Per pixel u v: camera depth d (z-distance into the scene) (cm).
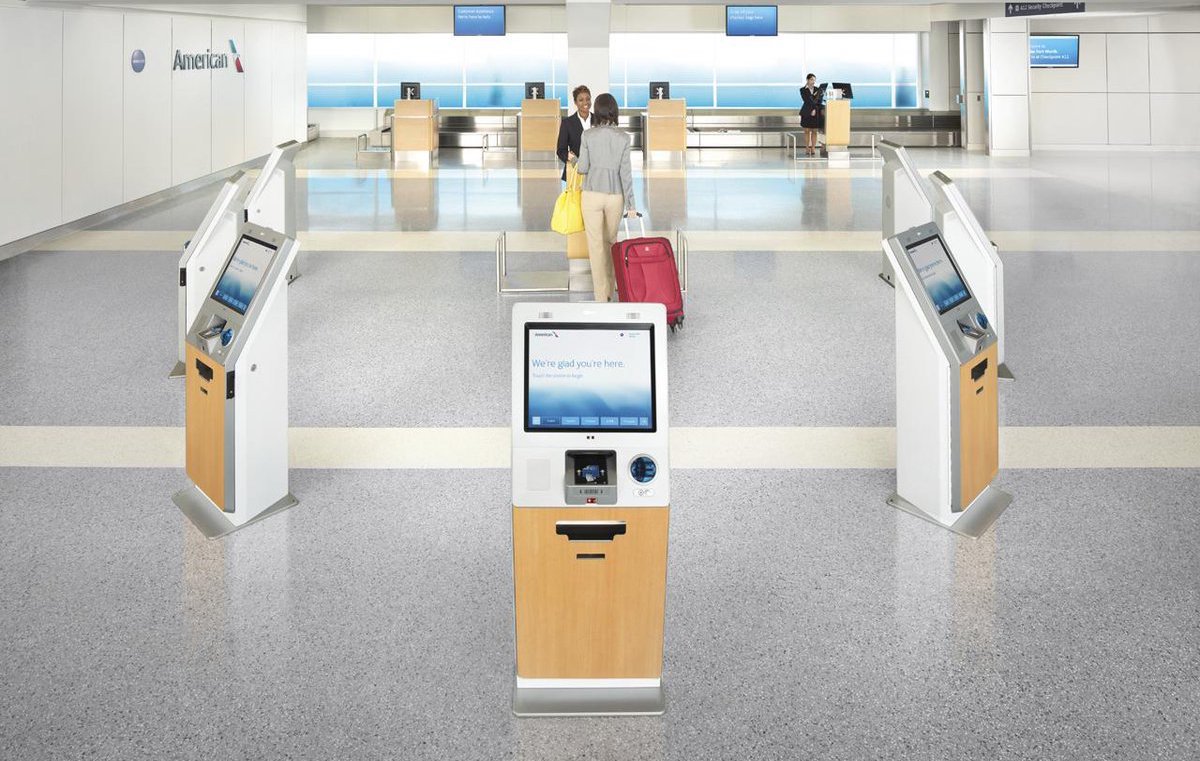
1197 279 1005
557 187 1839
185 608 402
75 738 320
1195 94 2766
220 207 592
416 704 340
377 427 611
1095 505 497
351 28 2856
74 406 651
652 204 1598
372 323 858
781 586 420
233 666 362
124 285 1012
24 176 1216
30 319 875
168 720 330
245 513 476
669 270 816
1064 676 353
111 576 428
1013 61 2475
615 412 325
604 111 848
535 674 339
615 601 333
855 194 1716
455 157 2498
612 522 327
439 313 890
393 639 380
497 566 439
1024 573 429
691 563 441
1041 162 2298
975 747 316
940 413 465
